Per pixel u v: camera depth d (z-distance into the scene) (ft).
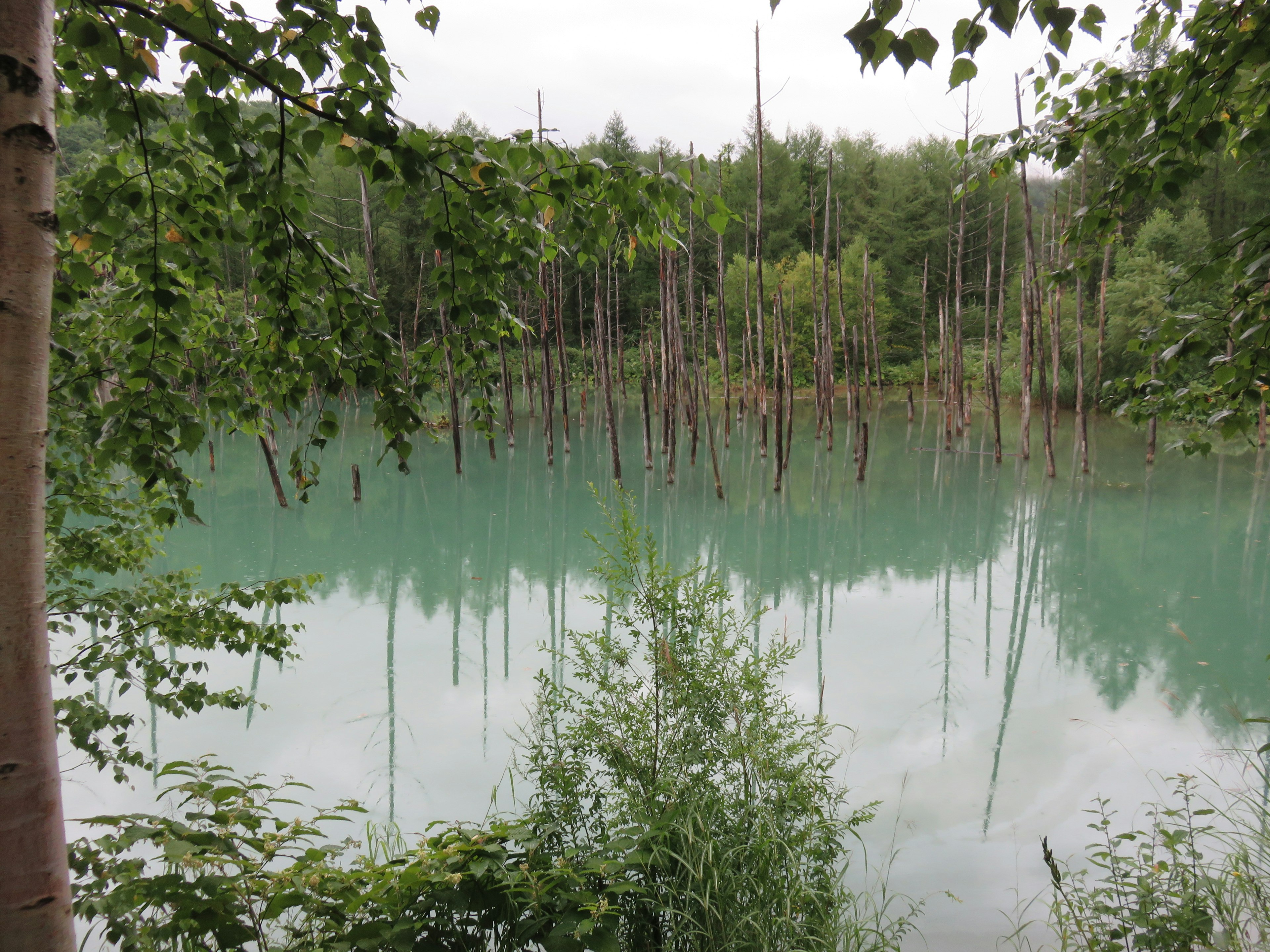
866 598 32.32
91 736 9.16
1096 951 9.29
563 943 7.20
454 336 8.69
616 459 55.42
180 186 7.85
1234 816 14.29
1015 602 31.50
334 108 6.61
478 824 14.23
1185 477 56.90
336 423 8.12
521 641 26.86
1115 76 10.12
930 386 131.44
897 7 5.23
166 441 7.64
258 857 12.65
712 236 123.85
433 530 45.50
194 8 6.20
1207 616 29.04
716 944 8.68
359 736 18.99
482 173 7.15
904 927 11.80
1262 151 9.36
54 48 5.72
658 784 9.83
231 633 10.71
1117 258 88.94
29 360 4.13
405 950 6.69
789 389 61.72
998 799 15.99
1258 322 8.87
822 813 10.97
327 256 7.66
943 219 136.98
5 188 4.05
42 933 4.08
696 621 11.00
